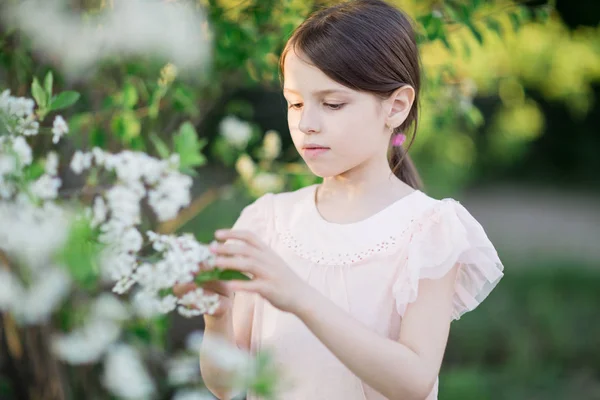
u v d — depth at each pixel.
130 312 1.18
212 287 1.20
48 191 1.16
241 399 1.63
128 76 2.04
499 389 4.29
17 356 2.27
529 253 8.29
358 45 1.40
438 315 1.39
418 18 2.22
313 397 1.44
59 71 1.91
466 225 1.45
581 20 7.77
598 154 12.22
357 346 1.22
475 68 3.97
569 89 5.78
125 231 1.13
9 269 1.38
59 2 1.61
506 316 5.66
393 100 1.44
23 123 1.32
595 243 9.01
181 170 1.22
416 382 1.28
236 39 2.22
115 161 1.16
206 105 2.65
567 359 4.82
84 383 2.31
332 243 1.48
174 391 1.87
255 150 2.59
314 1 2.29
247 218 1.63
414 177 1.73
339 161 1.41
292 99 1.43
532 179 12.51
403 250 1.44
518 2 2.59
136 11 1.53
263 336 1.52
